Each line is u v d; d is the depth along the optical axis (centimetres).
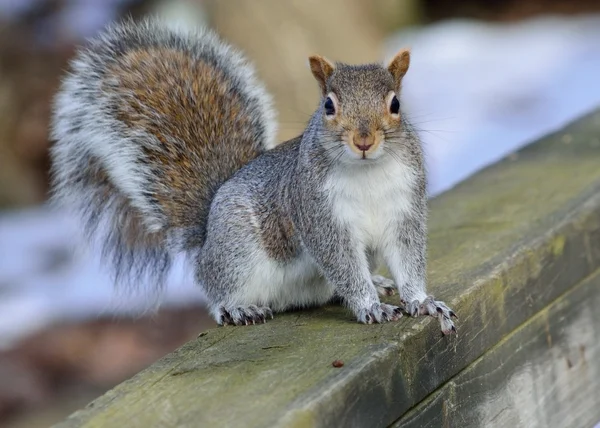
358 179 644
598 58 2095
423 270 629
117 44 810
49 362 1251
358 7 1789
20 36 1870
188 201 777
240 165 783
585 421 686
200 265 749
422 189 655
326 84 670
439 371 541
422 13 2542
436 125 1806
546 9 2509
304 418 432
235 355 512
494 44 2272
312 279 705
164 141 780
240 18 1625
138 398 458
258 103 803
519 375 614
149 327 1322
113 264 808
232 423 428
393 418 503
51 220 1656
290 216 690
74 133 794
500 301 598
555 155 844
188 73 798
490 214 716
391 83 651
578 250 681
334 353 502
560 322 661
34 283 1450
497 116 1833
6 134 1773
